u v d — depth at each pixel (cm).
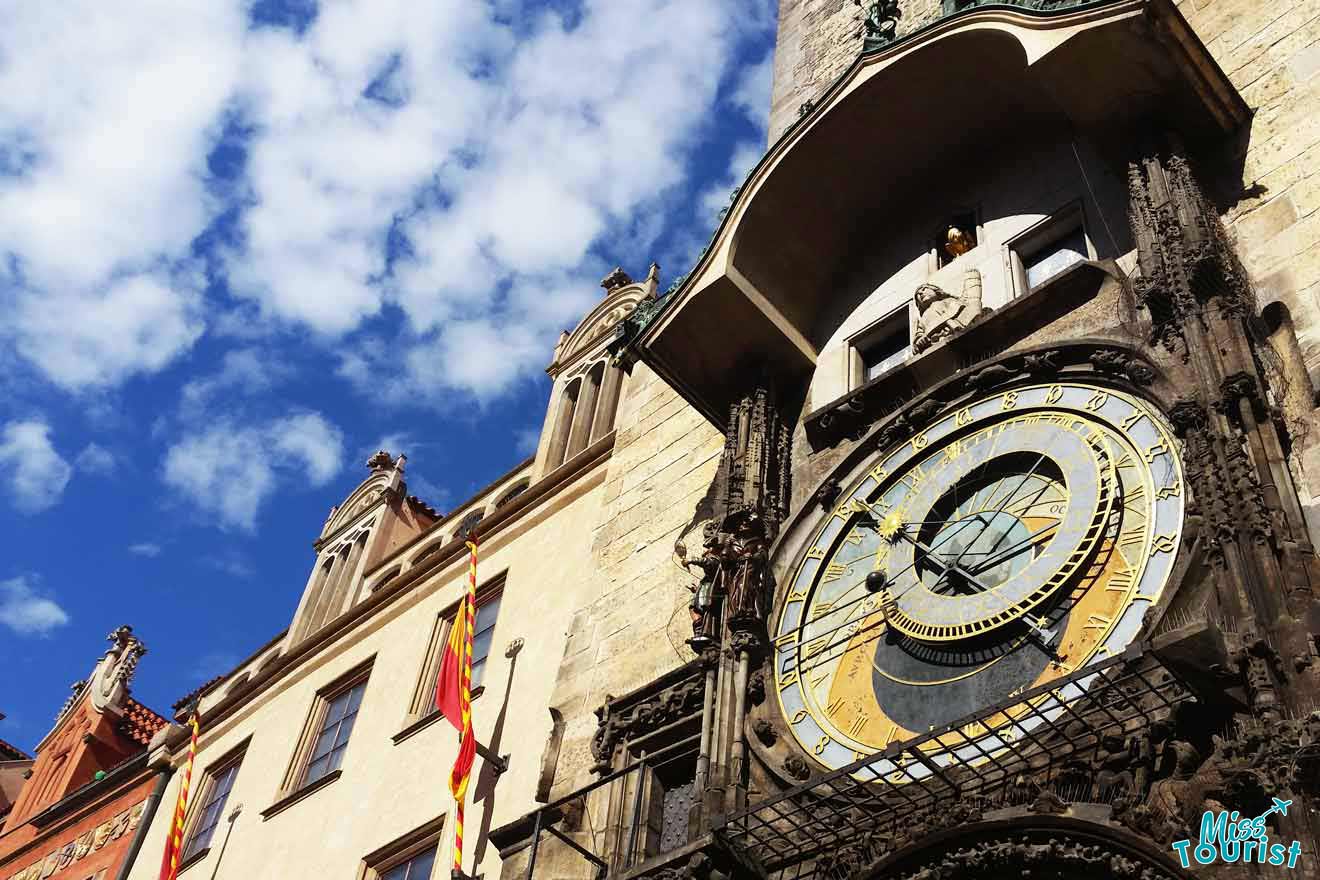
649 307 1927
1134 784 1026
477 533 2794
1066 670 1171
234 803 2894
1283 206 1441
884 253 1853
